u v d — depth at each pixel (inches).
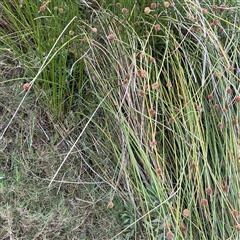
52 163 46.0
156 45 52.1
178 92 47.4
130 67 47.8
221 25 53.6
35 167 45.9
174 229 42.7
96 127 48.4
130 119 47.1
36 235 42.7
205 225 44.9
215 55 50.1
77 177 46.7
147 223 42.8
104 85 47.6
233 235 43.5
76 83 49.7
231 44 53.1
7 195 43.7
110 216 45.4
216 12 53.2
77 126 48.4
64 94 48.2
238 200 43.9
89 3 49.8
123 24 47.0
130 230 45.2
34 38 47.7
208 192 41.1
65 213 44.3
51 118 47.8
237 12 54.1
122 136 46.5
